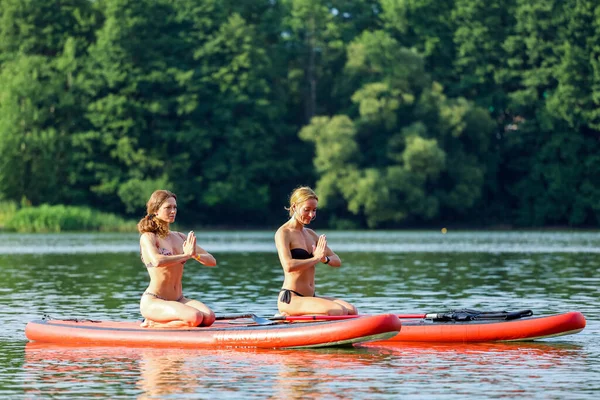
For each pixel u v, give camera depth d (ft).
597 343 52.29
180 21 315.78
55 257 138.41
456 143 307.99
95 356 48.08
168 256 52.34
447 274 105.19
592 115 299.58
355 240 218.18
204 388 39.60
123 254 146.72
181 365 45.14
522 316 54.29
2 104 289.33
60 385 40.47
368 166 305.53
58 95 295.89
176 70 305.12
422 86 308.40
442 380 41.24
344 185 290.35
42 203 290.35
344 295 80.69
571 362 45.96
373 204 286.87
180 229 302.45
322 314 52.24
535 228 313.53
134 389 39.45
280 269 115.55
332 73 337.11
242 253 155.22
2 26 312.71
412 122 310.24
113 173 297.53
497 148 319.27
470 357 47.52
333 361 46.21
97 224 262.06
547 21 308.19
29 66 295.07
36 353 49.26
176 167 301.22
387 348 50.34
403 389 39.24
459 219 318.86
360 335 48.32
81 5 320.50
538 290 84.94
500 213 320.09
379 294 81.51
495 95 319.27
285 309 53.52
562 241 207.51
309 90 332.19
